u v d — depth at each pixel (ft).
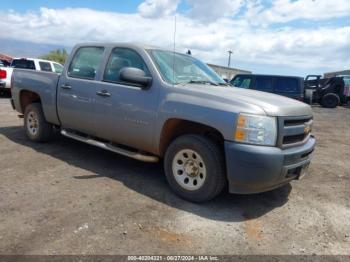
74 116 17.85
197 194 13.11
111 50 16.52
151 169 17.17
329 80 73.31
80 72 17.79
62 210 12.08
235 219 12.28
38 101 21.44
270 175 11.94
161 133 14.05
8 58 69.56
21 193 13.39
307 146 13.80
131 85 15.19
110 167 17.15
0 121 28.43
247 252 10.23
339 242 11.21
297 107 13.47
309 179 17.60
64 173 15.94
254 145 11.78
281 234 11.48
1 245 9.73
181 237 10.78
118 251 9.78
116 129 15.80
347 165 21.08
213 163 12.63
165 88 14.03
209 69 17.90
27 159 17.78
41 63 50.57
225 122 12.09
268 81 42.24
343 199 15.01
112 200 13.16
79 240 10.20
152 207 12.75
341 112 62.90
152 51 15.34
